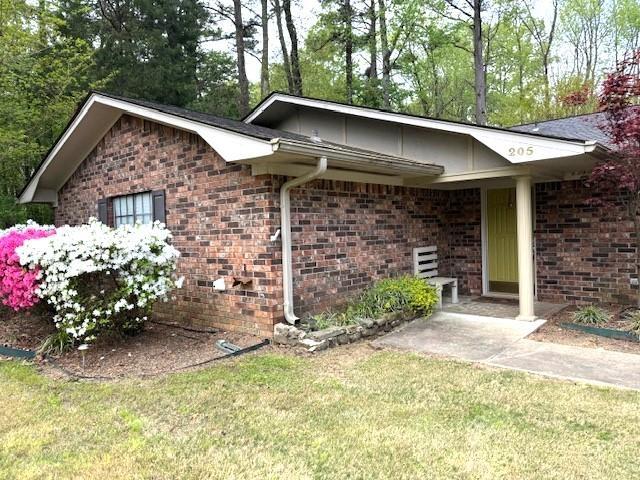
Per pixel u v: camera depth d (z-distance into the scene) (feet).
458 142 23.00
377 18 65.41
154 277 19.17
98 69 55.21
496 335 19.71
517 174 21.29
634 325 19.21
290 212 19.53
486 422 11.53
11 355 18.58
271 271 18.79
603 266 24.76
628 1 70.33
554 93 66.13
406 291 22.25
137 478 9.34
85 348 17.88
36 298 19.15
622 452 9.94
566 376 14.60
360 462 9.78
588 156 18.89
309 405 12.73
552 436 10.71
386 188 24.81
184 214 22.21
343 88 69.21
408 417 11.88
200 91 67.21
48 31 43.50
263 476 9.33
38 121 41.65
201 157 21.31
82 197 29.12
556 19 73.92
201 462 9.89
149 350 18.40
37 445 10.80
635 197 21.09
